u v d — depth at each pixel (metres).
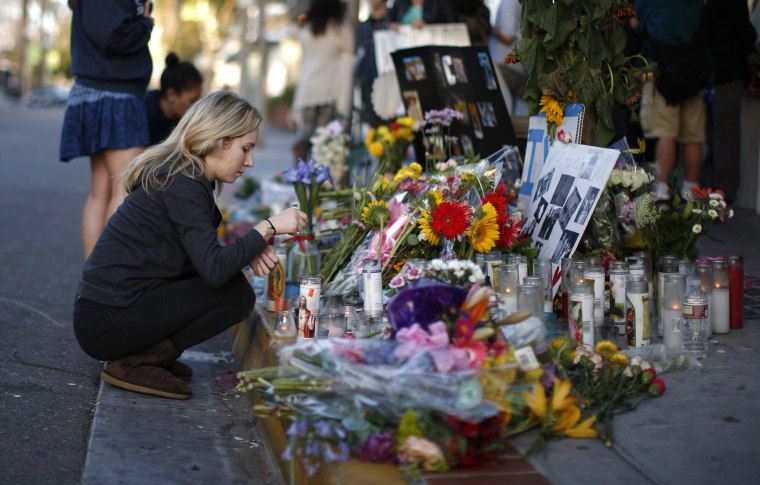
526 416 3.07
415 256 4.50
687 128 6.95
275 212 7.25
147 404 3.95
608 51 4.49
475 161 5.01
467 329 2.92
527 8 4.52
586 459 2.86
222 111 3.81
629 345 3.73
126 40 5.68
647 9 6.66
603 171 4.21
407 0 8.71
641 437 2.98
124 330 3.88
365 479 2.75
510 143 5.62
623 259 4.39
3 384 4.16
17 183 13.23
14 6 72.94
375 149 6.15
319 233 5.29
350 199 5.36
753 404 3.20
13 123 32.91
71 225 9.37
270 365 3.87
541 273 4.16
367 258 4.51
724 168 7.10
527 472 2.79
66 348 4.89
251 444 3.66
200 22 44.53
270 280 4.59
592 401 3.21
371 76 8.89
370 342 3.04
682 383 3.43
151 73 5.95
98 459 3.34
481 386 2.80
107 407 3.87
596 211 4.34
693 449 2.87
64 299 6.07
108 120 5.75
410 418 2.79
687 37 6.59
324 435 2.84
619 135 5.02
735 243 6.03
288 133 30.72
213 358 4.85
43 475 3.22
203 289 3.88
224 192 11.25
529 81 4.64
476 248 4.14
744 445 2.88
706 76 6.67
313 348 3.01
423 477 2.75
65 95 60.12
